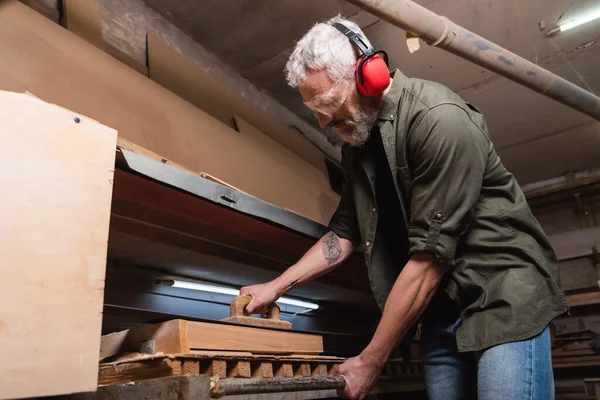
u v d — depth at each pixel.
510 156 3.84
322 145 3.42
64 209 0.80
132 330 1.02
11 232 0.73
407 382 1.79
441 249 1.16
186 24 2.52
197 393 0.78
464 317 1.22
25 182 0.76
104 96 1.66
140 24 2.30
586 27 2.58
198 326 0.98
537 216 4.25
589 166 4.01
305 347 1.26
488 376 1.12
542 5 2.45
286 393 1.04
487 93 3.11
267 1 2.39
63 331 0.76
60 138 0.82
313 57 1.25
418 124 1.24
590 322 3.81
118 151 1.03
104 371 0.96
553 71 2.92
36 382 0.71
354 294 2.26
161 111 1.90
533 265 1.21
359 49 1.28
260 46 2.69
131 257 1.57
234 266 1.73
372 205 1.44
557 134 3.53
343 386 1.16
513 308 1.14
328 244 1.56
